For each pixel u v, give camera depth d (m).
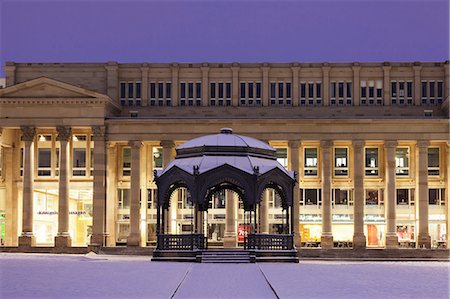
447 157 92.06
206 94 97.38
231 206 89.19
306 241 94.06
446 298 30.03
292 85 97.31
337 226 94.38
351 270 49.66
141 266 52.31
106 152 91.12
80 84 97.94
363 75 97.38
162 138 91.00
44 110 91.00
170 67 97.94
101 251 83.19
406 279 40.84
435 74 97.06
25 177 90.56
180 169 60.53
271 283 36.81
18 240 90.94
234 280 39.12
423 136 90.19
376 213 94.56
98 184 90.25
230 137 63.62
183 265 53.94
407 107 96.56
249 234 59.97
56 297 29.72
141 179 94.69
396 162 95.31
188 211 94.44
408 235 94.00
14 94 91.06
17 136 96.00
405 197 94.69
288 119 90.31
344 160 95.38
